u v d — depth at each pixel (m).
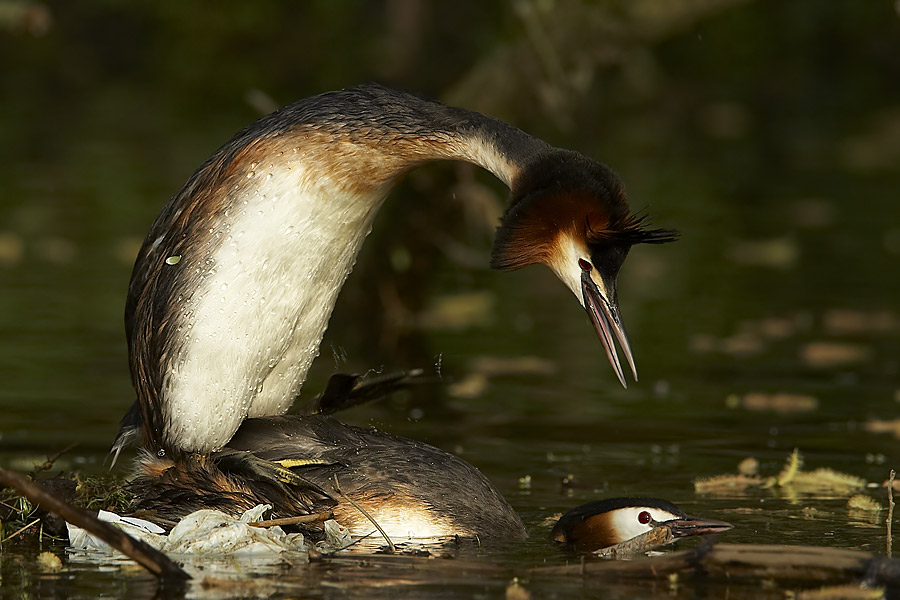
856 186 26.42
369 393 9.55
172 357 8.29
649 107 37.25
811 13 40.59
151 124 31.12
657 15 15.27
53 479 8.57
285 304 8.38
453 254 15.74
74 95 35.66
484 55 21.86
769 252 19.98
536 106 15.80
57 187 23.30
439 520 8.04
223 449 8.49
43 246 18.73
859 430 11.10
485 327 15.56
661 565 6.93
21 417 10.88
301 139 8.26
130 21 37.66
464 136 8.35
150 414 8.57
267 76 34.59
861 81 41.19
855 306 16.44
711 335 14.95
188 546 7.46
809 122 35.59
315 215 8.30
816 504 8.87
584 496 9.11
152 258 8.50
